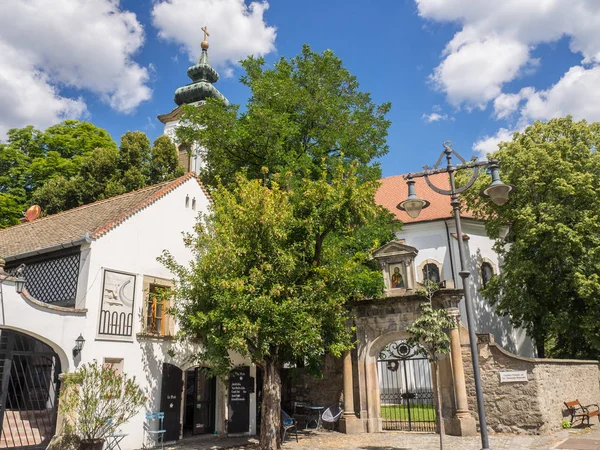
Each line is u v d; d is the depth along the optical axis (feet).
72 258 53.83
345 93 81.51
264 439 51.42
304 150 72.59
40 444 47.47
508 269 87.66
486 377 60.80
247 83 77.87
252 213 50.08
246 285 48.70
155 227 60.80
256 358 51.21
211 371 52.54
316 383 71.15
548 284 84.07
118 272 54.95
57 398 48.21
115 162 113.70
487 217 100.22
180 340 56.13
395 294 65.41
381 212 73.72
